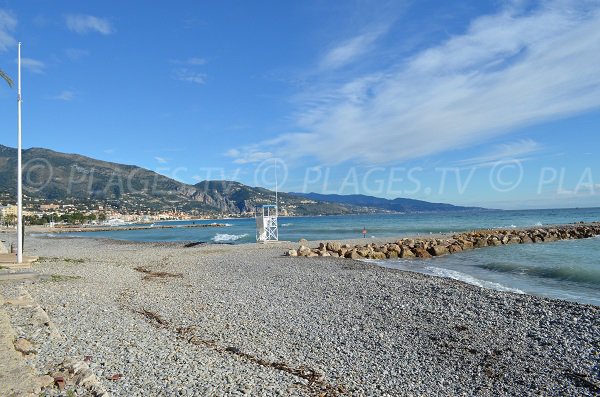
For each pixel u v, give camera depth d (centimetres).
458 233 5225
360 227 8794
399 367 907
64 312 1217
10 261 2308
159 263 2903
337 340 1083
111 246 5216
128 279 2067
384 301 1504
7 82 2020
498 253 3306
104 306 1349
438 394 780
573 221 9788
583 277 2078
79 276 2009
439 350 1012
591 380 829
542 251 3372
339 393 756
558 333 1105
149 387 704
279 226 10638
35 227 14750
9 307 1132
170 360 851
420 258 3194
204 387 717
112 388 688
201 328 1160
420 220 12156
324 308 1425
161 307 1415
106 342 944
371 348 1025
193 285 1927
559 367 897
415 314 1324
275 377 806
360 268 2475
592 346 1003
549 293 1738
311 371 859
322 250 3388
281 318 1295
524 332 1126
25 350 799
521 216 14112
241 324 1217
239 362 879
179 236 8131
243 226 12950
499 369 898
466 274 2300
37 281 1727
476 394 786
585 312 1280
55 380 648
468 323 1216
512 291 1773
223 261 2938
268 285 1905
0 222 15200
